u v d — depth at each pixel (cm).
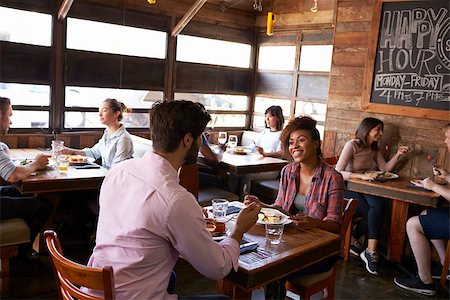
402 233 366
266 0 558
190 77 534
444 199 344
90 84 452
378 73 411
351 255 391
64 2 394
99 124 468
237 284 166
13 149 407
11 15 398
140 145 421
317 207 232
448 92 371
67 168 334
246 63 593
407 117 397
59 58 428
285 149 246
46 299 276
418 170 391
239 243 167
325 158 411
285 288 229
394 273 357
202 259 146
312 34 520
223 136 452
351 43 429
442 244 339
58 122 437
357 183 362
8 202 289
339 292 318
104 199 154
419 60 386
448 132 345
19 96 412
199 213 145
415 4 384
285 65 558
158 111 153
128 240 144
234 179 459
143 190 145
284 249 186
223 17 547
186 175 341
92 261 162
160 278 147
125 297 143
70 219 392
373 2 409
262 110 593
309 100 529
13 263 308
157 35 498
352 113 434
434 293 321
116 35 466
